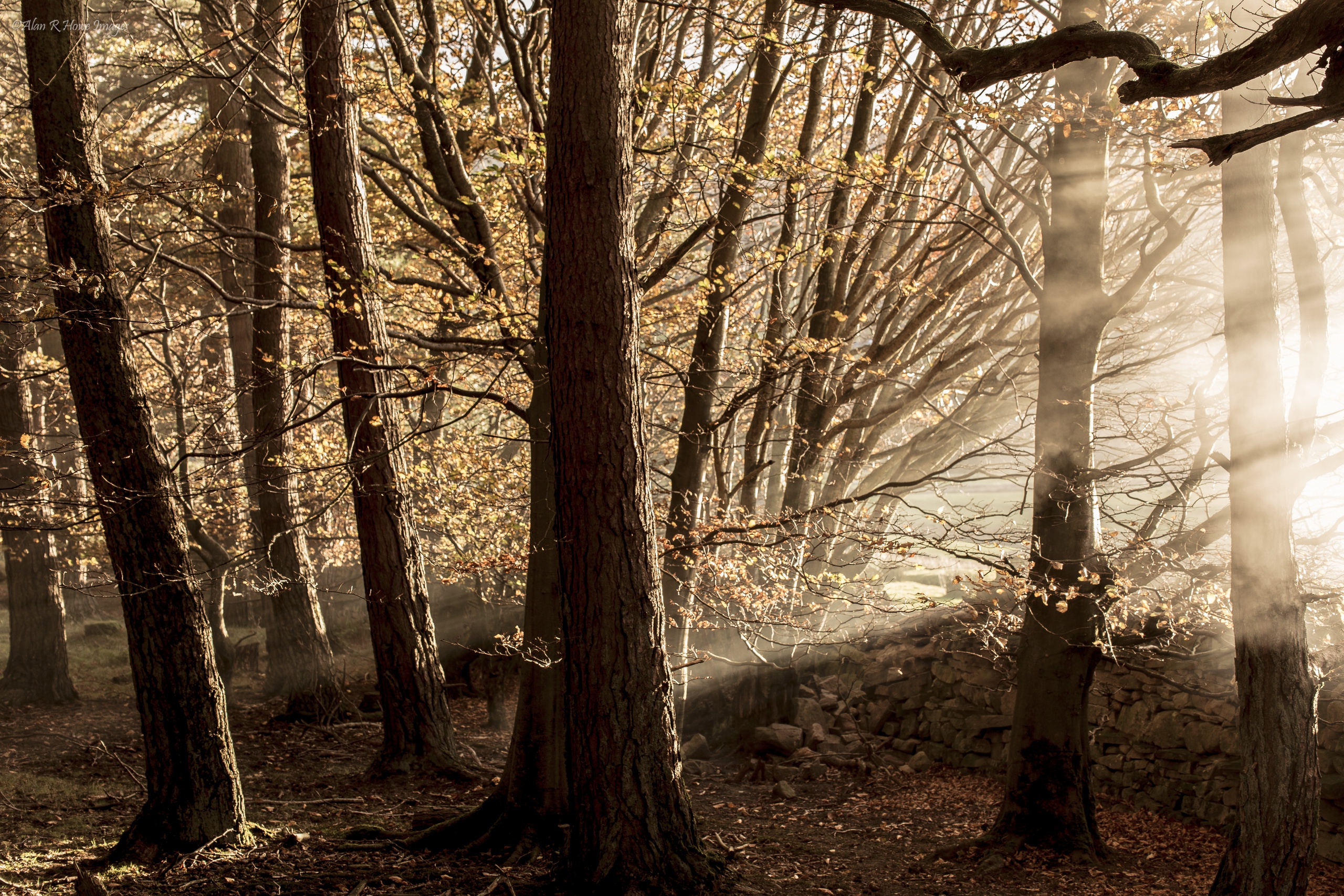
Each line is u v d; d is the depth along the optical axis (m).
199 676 6.93
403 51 9.38
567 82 5.61
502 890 6.26
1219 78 2.26
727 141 10.00
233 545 17.83
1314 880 7.12
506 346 8.24
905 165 8.72
